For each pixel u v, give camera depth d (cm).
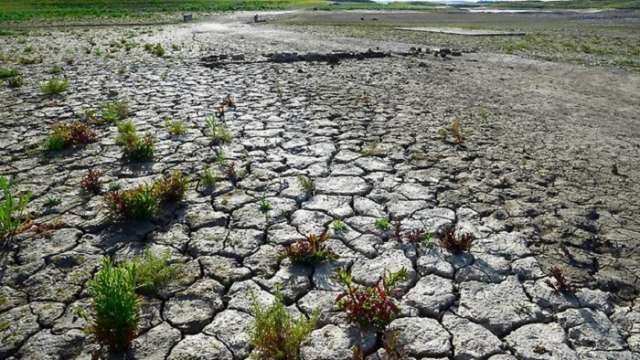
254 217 602
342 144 885
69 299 443
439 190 696
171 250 525
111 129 951
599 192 712
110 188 676
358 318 410
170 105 1153
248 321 421
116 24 4534
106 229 564
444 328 418
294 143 884
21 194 654
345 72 1712
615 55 2617
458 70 1886
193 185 693
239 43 2738
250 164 775
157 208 605
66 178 711
